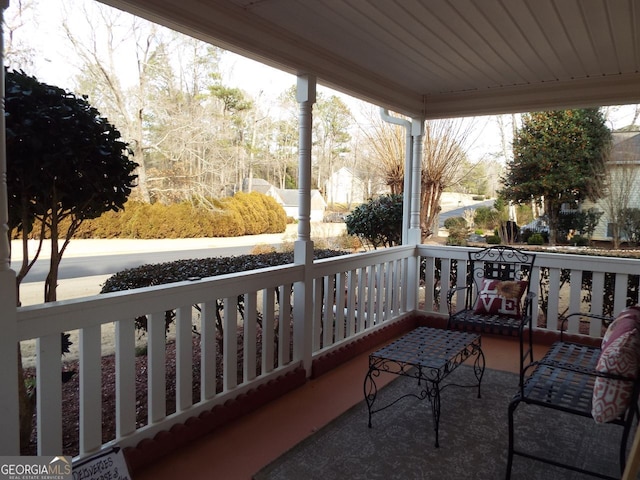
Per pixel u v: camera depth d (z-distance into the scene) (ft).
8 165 5.95
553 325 13.83
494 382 11.07
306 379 10.91
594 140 24.40
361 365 12.14
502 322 11.21
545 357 8.52
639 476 7.17
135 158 15.35
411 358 8.39
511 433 6.85
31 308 5.66
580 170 24.58
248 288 9.08
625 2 8.13
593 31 9.48
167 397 10.07
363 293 13.12
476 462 7.48
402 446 7.97
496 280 12.42
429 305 15.70
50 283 7.07
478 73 12.54
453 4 8.27
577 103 13.11
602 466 7.39
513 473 7.16
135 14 7.02
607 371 6.06
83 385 6.31
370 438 8.23
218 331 12.01
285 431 8.48
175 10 7.28
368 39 10.00
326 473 7.13
